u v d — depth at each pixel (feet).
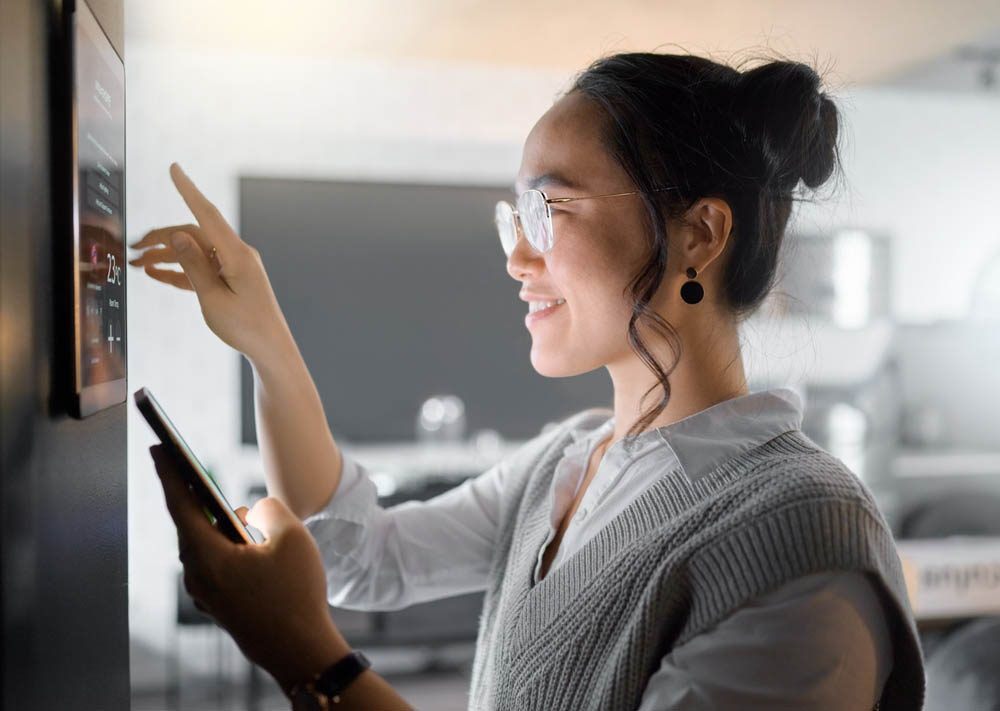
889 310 16.76
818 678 2.55
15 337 1.95
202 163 15.43
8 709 1.88
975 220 17.88
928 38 13.08
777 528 2.66
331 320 16.17
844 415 15.71
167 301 14.97
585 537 3.27
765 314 3.80
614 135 3.19
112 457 2.99
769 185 3.24
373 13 12.36
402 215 16.39
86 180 2.45
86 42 2.47
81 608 2.52
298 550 2.73
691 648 2.69
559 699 2.95
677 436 3.15
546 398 16.93
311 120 15.89
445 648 15.15
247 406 15.40
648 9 11.74
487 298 16.74
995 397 16.75
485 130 16.66
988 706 7.50
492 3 11.64
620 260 3.21
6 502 1.88
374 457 15.40
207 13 12.71
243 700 13.70
